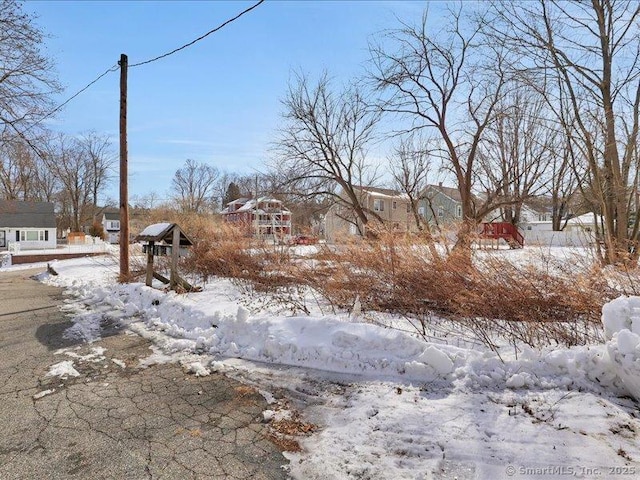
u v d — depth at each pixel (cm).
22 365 415
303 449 258
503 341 408
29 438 271
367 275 586
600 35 984
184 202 3503
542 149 1547
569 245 831
